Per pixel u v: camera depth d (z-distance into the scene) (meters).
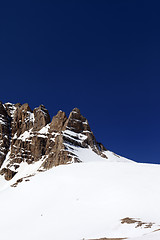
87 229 32.03
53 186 54.41
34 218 40.94
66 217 38.34
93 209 39.59
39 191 53.69
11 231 37.12
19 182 66.88
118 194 43.38
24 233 35.09
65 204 44.19
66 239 30.03
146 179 50.75
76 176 57.72
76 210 40.59
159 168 61.56
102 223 33.41
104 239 26.53
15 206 48.91
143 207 37.34
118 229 29.75
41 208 44.97
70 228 33.59
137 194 42.34
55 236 31.62
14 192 57.91
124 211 36.59
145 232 26.62
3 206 50.41
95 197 44.25
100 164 69.19
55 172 65.19
